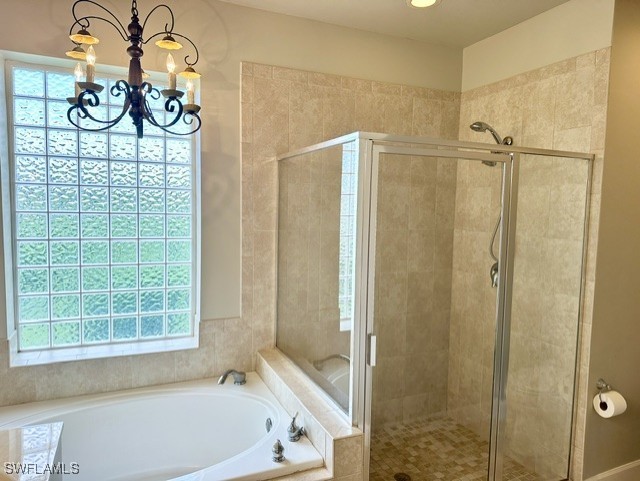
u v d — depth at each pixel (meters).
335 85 2.64
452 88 2.98
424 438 2.22
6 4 2.01
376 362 2.08
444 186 2.10
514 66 2.61
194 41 2.32
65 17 2.11
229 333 2.53
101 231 2.40
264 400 2.26
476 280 2.33
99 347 2.42
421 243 2.12
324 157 2.08
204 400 2.33
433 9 2.40
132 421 2.25
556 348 2.35
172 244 2.56
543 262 2.28
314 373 2.16
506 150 2.13
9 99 2.17
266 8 2.43
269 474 1.69
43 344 2.34
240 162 2.47
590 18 2.18
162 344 2.50
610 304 2.27
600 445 2.32
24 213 2.24
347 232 1.90
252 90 2.46
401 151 1.93
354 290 1.85
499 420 2.28
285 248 2.50
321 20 2.58
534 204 2.24
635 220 2.31
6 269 2.12
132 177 2.44
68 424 2.11
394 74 2.80
